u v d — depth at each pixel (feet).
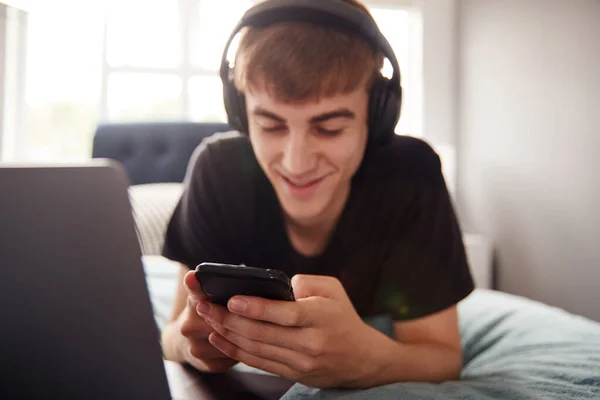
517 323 3.15
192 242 2.65
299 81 1.90
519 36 6.31
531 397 1.91
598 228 4.71
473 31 7.73
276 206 2.52
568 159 5.20
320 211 2.20
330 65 1.90
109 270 1.23
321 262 2.57
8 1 7.20
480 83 7.48
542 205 5.72
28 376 1.17
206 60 8.88
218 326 1.53
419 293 2.32
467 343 3.10
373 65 1.99
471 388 1.99
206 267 1.33
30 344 1.17
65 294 1.19
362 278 2.56
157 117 8.82
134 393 1.24
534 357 2.54
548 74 5.61
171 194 6.54
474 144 7.65
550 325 3.01
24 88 7.70
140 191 6.62
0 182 1.13
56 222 1.18
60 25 8.29
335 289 1.70
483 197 7.30
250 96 2.04
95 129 7.88
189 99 8.84
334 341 1.59
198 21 8.78
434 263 2.33
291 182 2.15
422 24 8.45
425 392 1.79
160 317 3.70
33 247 1.16
